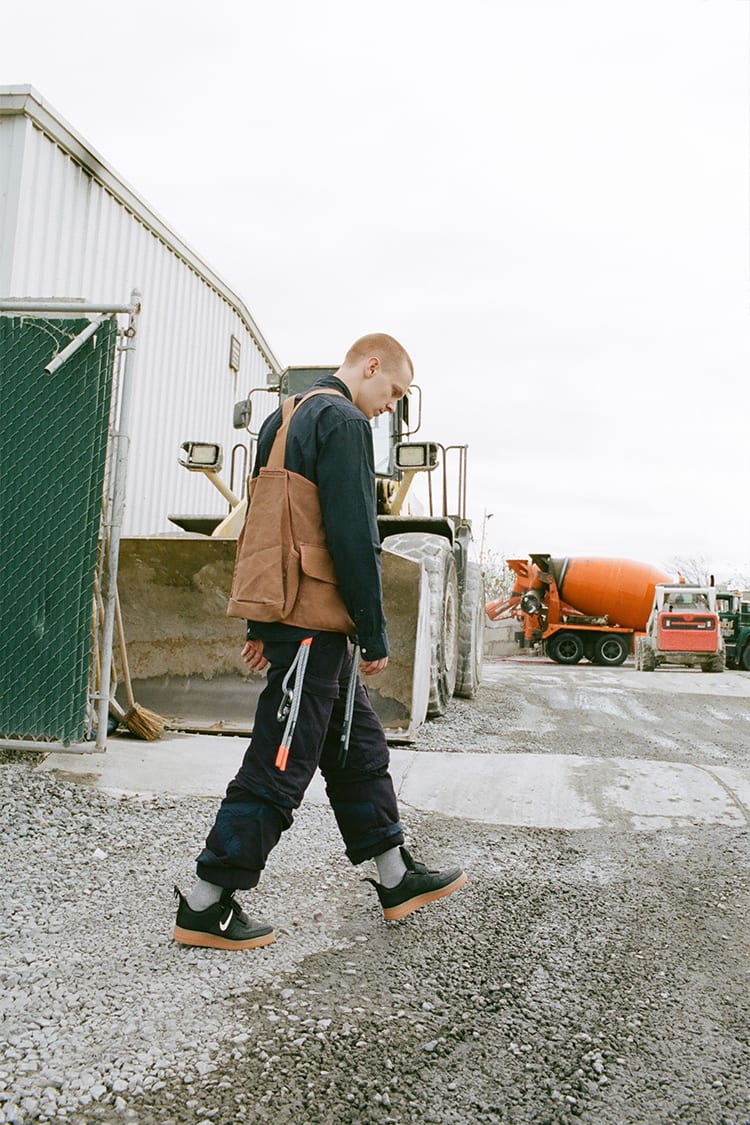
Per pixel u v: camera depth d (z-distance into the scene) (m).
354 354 2.28
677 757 4.95
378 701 4.79
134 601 4.92
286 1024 1.71
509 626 22.39
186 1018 1.71
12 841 2.70
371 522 2.01
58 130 6.23
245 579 2.03
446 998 1.88
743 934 2.32
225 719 4.79
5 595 3.73
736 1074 1.63
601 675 13.21
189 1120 1.40
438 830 3.14
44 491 3.73
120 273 7.37
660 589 16.14
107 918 2.19
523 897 2.54
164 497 8.46
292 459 2.07
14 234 5.86
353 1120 1.42
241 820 2.00
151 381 8.12
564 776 3.95
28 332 3.75
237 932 2.04
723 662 15.62
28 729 3.74
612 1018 1.83
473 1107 1.48
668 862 2.91
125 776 3.54
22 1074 1.49
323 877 2.59
